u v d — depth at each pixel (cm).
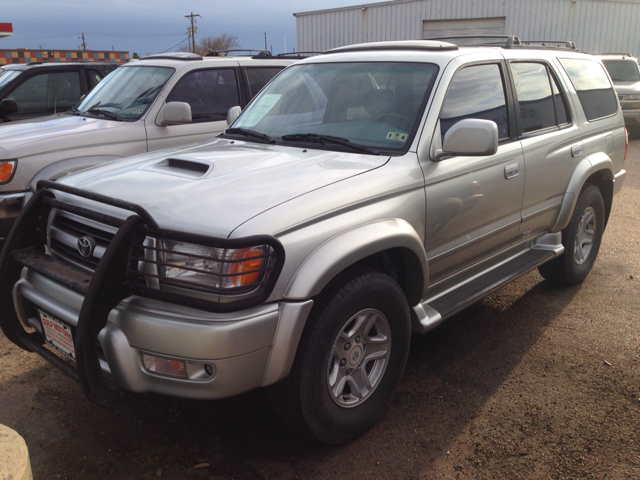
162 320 214
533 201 386
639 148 1261
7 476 140
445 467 254
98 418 289
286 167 278
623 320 405
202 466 253
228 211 228
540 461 256
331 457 261
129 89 584
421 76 324
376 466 255
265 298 218
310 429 248
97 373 220
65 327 246
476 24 2116
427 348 367
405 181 280
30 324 270
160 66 587
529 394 312
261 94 388
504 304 439
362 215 256
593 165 437
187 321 212
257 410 298
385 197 270
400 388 319
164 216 229
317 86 356
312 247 233
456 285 347
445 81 317
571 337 381
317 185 254
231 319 212
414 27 2203
